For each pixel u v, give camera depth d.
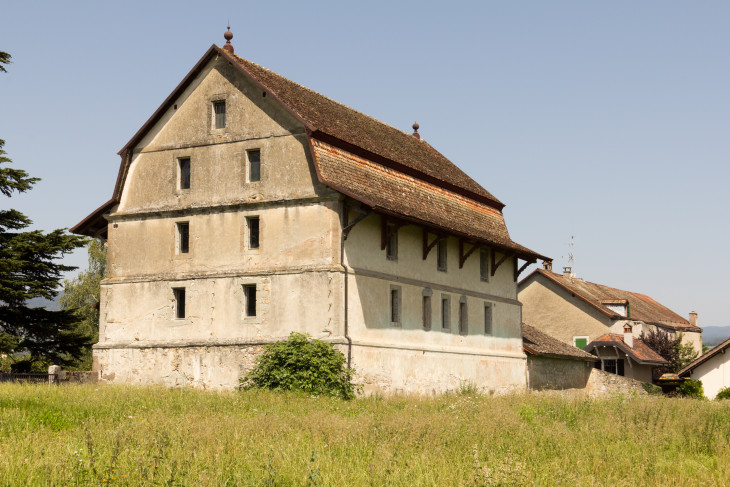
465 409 23.73
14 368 42.34
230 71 34.53
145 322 34.56
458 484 12.79
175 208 34.72
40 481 12.27
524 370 44.69
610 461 15.66
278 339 32.03
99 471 12.90
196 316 33.69
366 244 33.41
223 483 12.42
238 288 33.09
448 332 38.44
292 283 32.16
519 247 43.69
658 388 50.22
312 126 32.44
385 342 33.72
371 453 15.19
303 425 18.58
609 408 25.62
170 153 35.25
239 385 32.25
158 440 14.77
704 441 18.58
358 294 32.53
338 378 30.08
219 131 34.41
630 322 62.28
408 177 38.06
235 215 33.62
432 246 37.19
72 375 33.88
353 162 34.31
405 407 25.69
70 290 73.12
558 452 16.66
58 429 18.78
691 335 78.25
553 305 63.06
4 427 17.83
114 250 35.75
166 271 34.56
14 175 40.62
